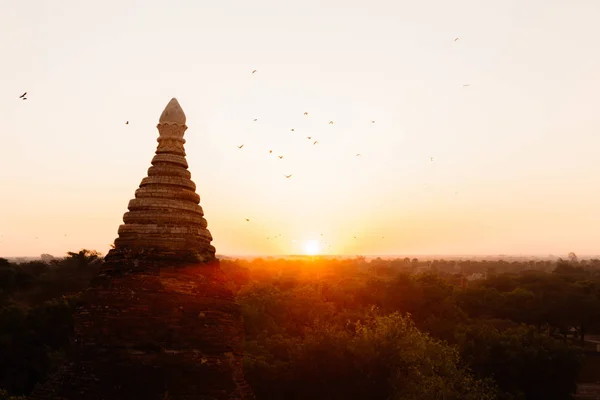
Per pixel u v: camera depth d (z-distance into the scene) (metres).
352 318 91.56
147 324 22.91
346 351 50.31
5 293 90.62
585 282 135.00
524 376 71.12
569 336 128.00
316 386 50.31
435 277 114.88
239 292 100.62
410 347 51.16
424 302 106.06
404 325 52.84
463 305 122.62
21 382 63.00
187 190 25.61
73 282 103.62
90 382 22.20
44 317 68.44
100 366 22.39
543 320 121.31
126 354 22.53
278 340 67.75
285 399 52.81
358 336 54.19
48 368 61.16
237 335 25.00
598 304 119.12
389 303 107.56
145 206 24.75
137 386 22.17
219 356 23.67
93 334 23.00
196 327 23.50
